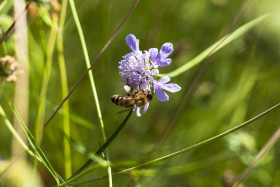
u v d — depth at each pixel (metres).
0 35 0.28
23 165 0.25
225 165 0.36
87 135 0.36
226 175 0.33
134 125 0.37
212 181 0.35
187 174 0.35
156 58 0.26
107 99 0.37
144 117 0.37
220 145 0.36
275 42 0.35
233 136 0.34
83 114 0.36
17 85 0.27
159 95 0.26
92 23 0.37
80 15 0.36
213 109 0.37
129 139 0.36
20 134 0.28
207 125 0.36
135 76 0.26
